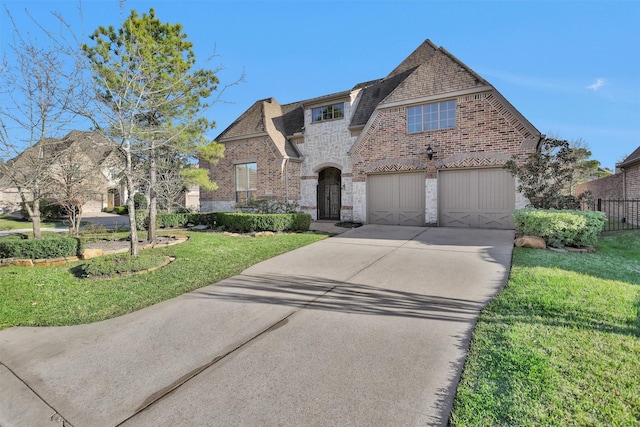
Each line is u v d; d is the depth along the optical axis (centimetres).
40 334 464
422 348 379
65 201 1284
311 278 682
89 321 507
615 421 244
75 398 317
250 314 506
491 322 429
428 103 1347
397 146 1414
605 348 346
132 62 874
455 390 299
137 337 443
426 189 1348
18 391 332
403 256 825
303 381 325
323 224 1588
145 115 1037
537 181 1016
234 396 307
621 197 1706
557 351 342
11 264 819
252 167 1856
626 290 527
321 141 1731
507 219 1209
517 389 288
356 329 436
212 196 2022
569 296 499
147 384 334
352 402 290
